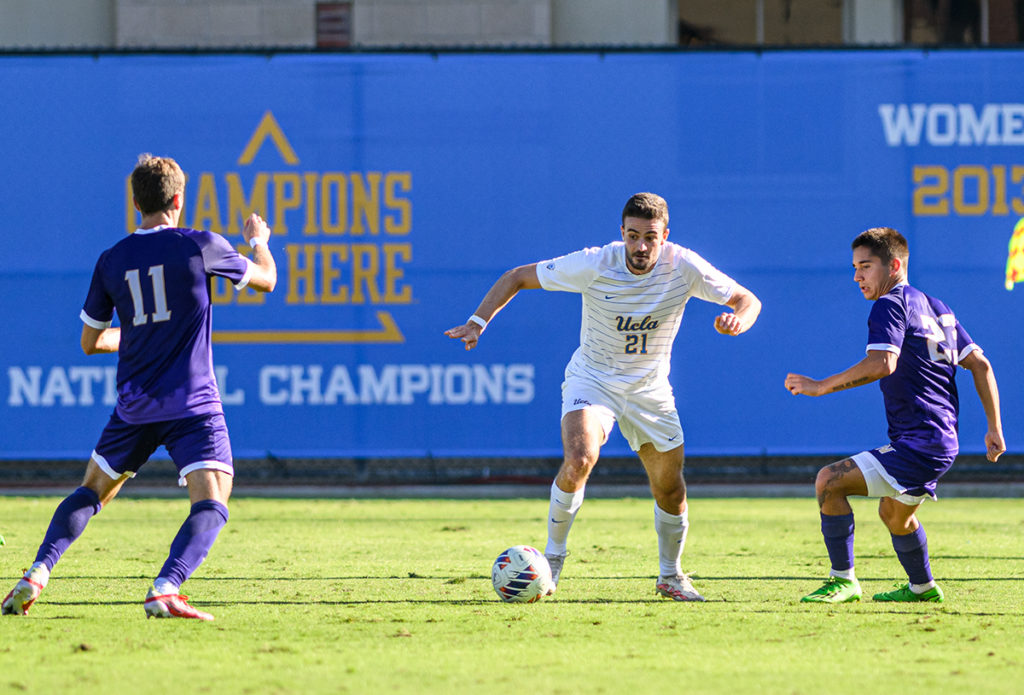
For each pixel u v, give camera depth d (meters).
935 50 44.41
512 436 44.16
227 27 55.03
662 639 15.72
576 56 44.31
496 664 13.81
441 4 55.00
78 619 17.16
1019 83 44.50
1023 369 44.31
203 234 17.12
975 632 16.42
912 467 19.09
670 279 19.45
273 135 44.38
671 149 44.25
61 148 43.84
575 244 44.31
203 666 13.59
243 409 44.12
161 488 45.34
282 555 27.25
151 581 22.00
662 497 20.05
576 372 20.27
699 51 44.25
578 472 19.50
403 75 44.41
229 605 18.98
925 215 44.41
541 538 31.38
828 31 58.22
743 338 44.16
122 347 17.02
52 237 43.72
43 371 43.69
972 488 45.62
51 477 45.12
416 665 13.73
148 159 17.45
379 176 44.41
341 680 12.80
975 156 44.50
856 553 28.06
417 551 28.23
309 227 44.34
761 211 44.28
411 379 44.31
